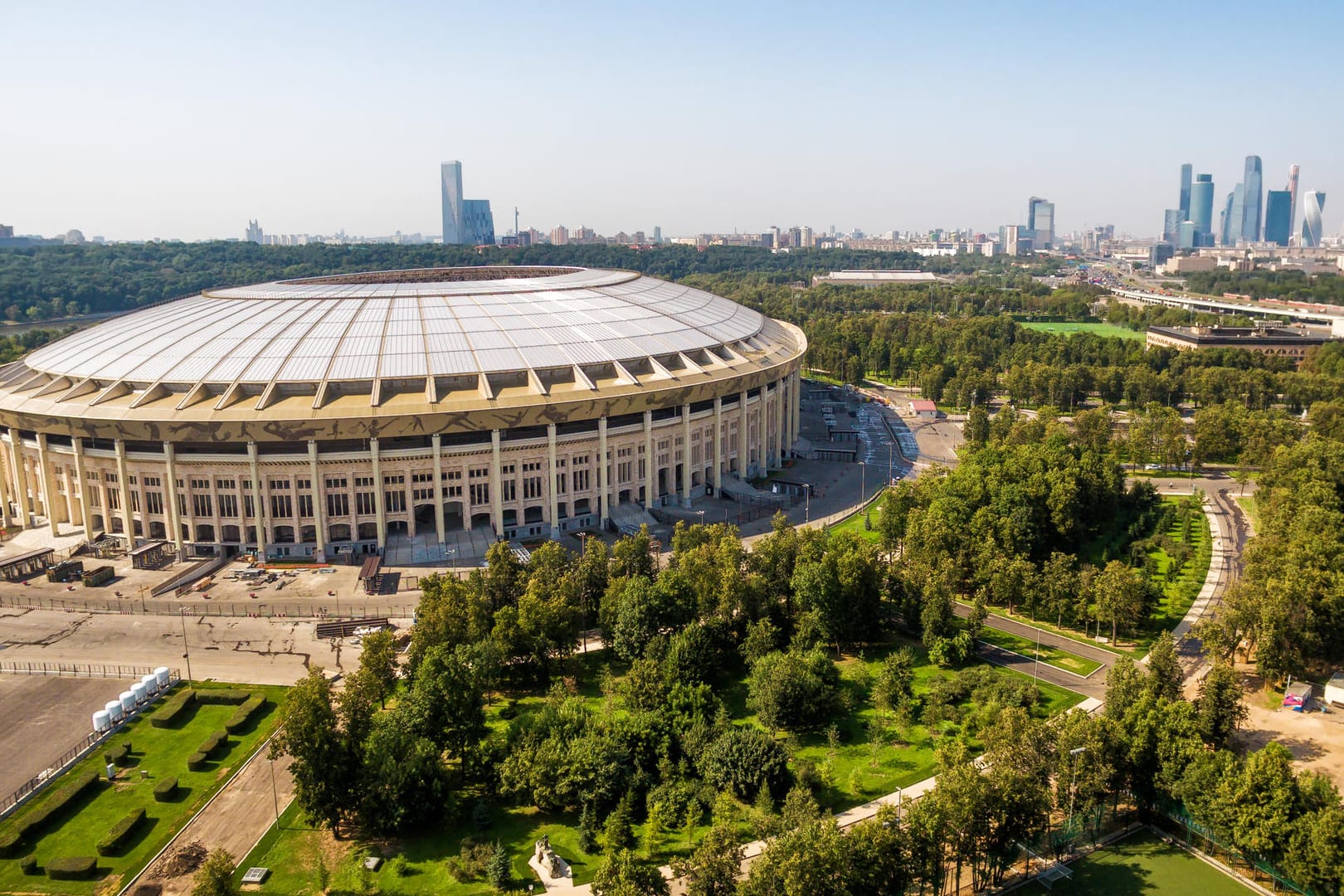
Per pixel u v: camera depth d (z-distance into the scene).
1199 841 84.06
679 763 91.50
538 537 167.12
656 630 116.56
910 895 77.62
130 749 99.62
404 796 83.94
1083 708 106.31
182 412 151.25
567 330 182.88
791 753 96.88
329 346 166.62
